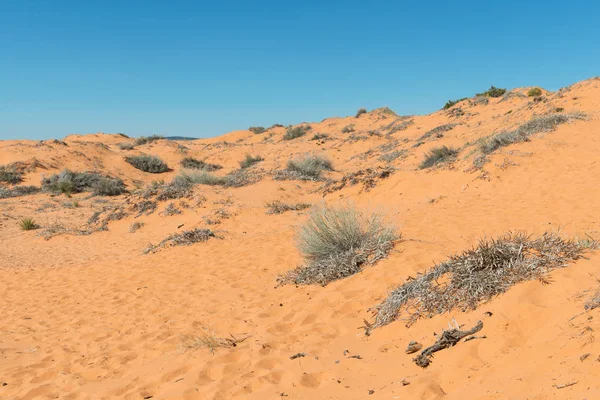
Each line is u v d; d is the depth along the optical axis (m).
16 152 31.28
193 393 4.03
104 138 55.34
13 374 5.18
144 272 9.83
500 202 10.80
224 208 15.60
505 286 4.36
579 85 24.55
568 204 9.29
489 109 34.19
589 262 4.40
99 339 6.15
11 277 10.62
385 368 3.90
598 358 2.83
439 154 18.31
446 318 4.34
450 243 7.38
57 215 20.41
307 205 15.45
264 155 38.03
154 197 17.73
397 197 14.34
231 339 5.29
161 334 5.93
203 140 59.53
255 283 7.74
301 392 3.74
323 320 5.40
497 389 3.00
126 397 4.23
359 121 51.03
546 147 14.15
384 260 6.71
